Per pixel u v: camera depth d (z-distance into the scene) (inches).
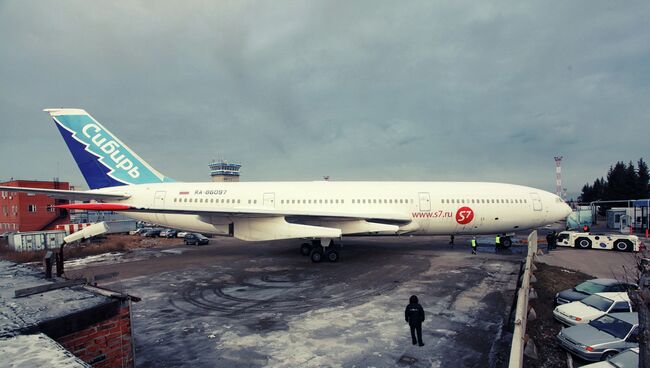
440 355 315.9
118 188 858.8
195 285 576.7
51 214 1761.8
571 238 985.5
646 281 196.5
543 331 390.0
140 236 1568.7
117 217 2020.2
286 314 428.8
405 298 486.3
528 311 419.8
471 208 828.6
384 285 556.7
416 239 1182.9
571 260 792.3
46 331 171.8
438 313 424.5
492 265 713.0
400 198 825.5
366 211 813.9
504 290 523.8
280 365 301.1
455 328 377.7
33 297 217.2
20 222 1662.2
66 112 842.2
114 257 884.6
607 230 1598.2
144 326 395.5
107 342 206.7
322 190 838.5
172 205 829.8
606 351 313.0
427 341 345.1
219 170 2878.9
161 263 784.3
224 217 761.6
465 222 833.5
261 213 701.9
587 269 698.2
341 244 1026.7
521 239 1099.9
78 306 197.2
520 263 730.2
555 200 877.8
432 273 639.8
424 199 825.5
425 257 809.5
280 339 354.6
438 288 536.7
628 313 356.5
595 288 458.6
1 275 286.2
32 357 122.9
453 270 665.0
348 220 789.2
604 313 383.2
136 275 658.8
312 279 604.1
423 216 823.1
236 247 1047.0
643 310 188.2
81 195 745.0
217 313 437.1
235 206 820.6
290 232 716.7
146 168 891.4
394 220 805.2
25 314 181.0
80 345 192.4
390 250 917.2
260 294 517.0
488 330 372.8
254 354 322.7
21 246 1103.0
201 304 474.3
